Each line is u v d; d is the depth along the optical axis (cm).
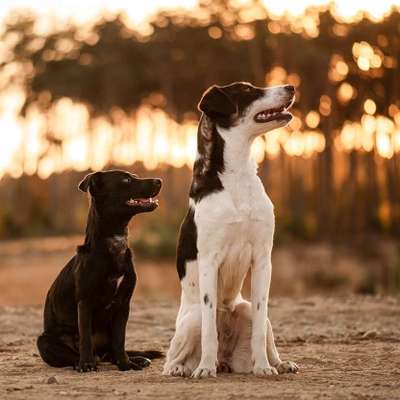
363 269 3484
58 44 5834
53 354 941
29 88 5925
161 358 994
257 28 4997
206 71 5216
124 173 946
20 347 1118
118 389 784
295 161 5909
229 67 5150
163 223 4119
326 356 989
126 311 944
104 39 5612
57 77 5762
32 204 6109
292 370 871
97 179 937
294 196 5734
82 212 5906
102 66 5525
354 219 4869
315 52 4884
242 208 842
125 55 5522
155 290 2944
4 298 2672
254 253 857
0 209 5794
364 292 2866
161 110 5634
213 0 5206
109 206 930
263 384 800
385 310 1477
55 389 791
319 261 3747
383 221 4594
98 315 938
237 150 848
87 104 5784
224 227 839
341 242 4372
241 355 872
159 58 5328
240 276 864
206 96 852
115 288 931
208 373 838
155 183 947
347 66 4975
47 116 6100
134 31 5600
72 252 4328
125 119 5925
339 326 1295
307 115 5106
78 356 945
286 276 3372
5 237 5472
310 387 788
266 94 854
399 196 4881
